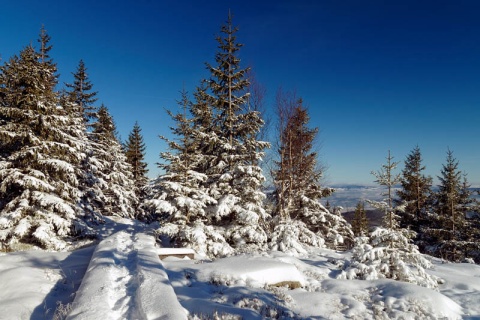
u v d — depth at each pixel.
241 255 11.61
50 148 14.84
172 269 9.59
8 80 14.81
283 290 9.11
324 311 7.90
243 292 8.05
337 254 16.02
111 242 12.32
